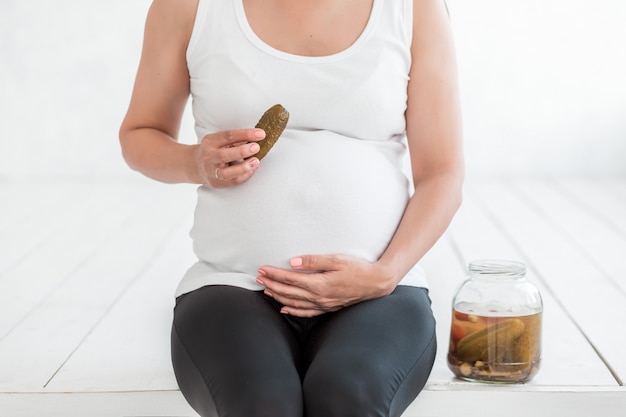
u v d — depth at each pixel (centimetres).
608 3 535
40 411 210
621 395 205
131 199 489
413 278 202
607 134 548
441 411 206
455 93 205
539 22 539
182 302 193
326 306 185
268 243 190
